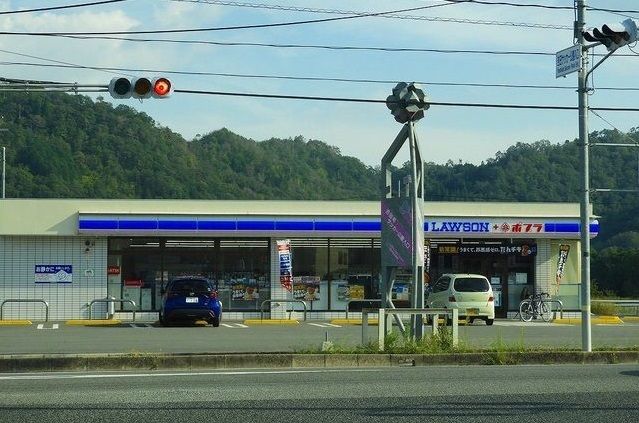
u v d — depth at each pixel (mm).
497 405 11242
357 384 13219
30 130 83312
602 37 17484
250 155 105062
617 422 10109
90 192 76562
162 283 32812
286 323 31297
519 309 33594
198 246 33094
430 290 32406
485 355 16688
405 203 18031
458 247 34156
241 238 33188
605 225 79875
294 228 32656
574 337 23406
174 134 98625
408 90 17578
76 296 32312
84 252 32500
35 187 73000
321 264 33688
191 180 88062
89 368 15508
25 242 32188
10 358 15398
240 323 31016
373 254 33906
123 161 85625
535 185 77312
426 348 16812
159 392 12344
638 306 40344
